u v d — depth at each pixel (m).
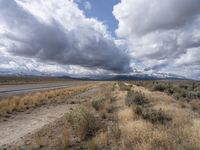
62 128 10.10
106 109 14.28
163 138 6.93
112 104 17.19
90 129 9.26
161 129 8.23
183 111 12.40
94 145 7.14
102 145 7.38
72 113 10.68
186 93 22.38
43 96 26.64
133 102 15.95
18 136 9.55
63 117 13.48
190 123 9.34
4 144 8.46
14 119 13.46
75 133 9.04
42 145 7.99
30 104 20.38
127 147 6.82
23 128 11.08
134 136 7.45
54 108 18.30
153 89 30.78
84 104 18.83
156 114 10.55
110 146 7.25
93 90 44.19
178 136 7.48
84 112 10.04
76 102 22.22
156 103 15.77
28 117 14.13
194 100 18.38
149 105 15.02
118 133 8.19
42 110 17.22
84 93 35.75
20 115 14.87
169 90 26.98
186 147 6.53
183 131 7.88
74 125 9.43
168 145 6.57
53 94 30.23
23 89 41.75
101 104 15.82
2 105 17.98
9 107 17.03
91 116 9.88
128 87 37.25
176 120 9.80
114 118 11.90
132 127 8.46
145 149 6.24
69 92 35.84
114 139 7.68
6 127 11.33
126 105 15.64
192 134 7.54
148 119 10.20
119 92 29.59
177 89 27.31
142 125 8.57
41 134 9.58
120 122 10.46
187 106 15.59
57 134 9.30
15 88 44.75
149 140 6.82
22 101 20.69
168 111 12.04
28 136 9.46
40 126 11.47
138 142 6.91
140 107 12.52
